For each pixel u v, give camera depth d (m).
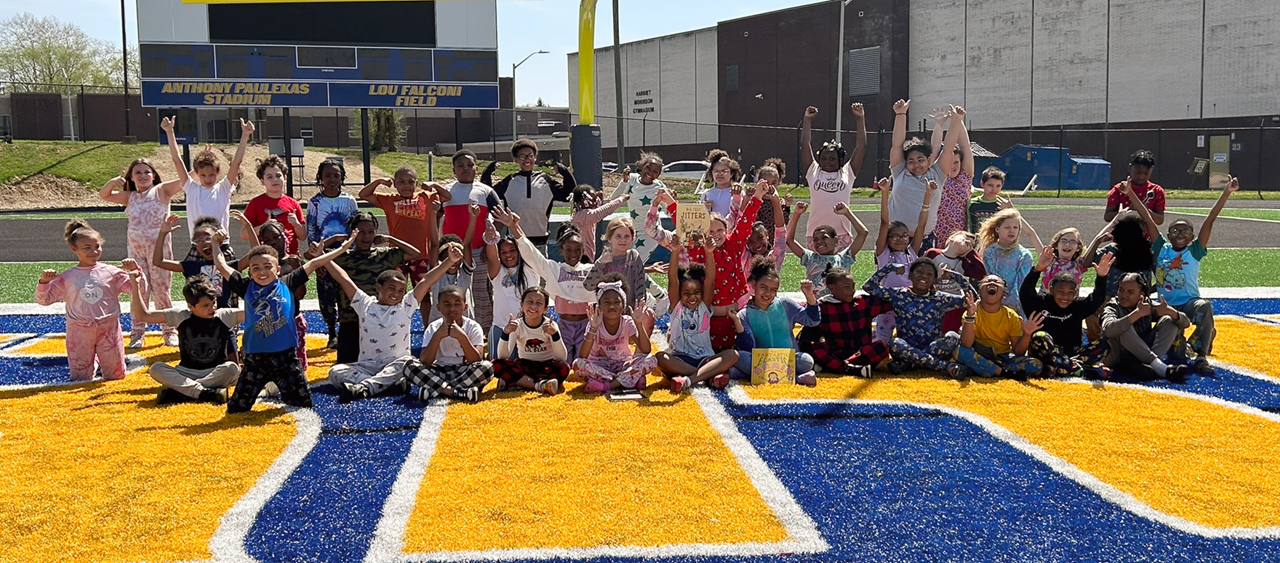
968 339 6.75
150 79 22.67
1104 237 7.39
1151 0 42.16
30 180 34.00
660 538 3.93
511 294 7.26
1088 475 4.64
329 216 8.22
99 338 6.80
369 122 45.38
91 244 6.74
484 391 6.43
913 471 4.72
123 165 35.97
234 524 4.10
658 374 6.86
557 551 3.81
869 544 3.88
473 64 23.95
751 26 53.22
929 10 47.72
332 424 5.61
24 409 5.98
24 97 45.59
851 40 49.12
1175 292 7.38
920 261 6.89
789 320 6.93
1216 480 4.56
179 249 17.16
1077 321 6.96
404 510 4.24
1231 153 40.75
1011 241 7.52
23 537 3.97
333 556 3.79
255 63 23.00
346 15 23.20
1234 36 40.38
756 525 4.06
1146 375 6.64
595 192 8.70
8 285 12.62
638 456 4.96
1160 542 3.88
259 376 5.95
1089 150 44.25
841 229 9.20
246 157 37.59
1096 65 43.81
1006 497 4.37
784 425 5.52
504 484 4.55
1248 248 16.23
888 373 6.88
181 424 5.62
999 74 46.22
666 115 59.12
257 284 6.01
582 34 13.06
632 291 7.18
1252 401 6.03
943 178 8.62
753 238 7.94
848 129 49.41
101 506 4.30
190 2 20.52
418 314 9.95
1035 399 6.10
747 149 54.09
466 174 8.13
